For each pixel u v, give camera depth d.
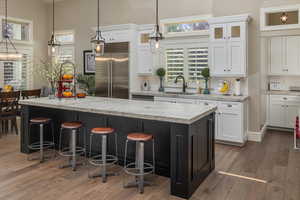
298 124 4.55
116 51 6.20
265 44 6.00
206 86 5.48
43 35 7.98
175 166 2.87
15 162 3.90
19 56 5.78
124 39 6.05
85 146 4.12
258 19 4.99
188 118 2.75
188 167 2.79
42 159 3.89
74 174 3.44
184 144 2.81
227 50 5.01
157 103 3.96
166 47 6.08
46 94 7.44
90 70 7.36
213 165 3.61
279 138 5.40
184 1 5.73
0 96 5.22
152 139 3.20
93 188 3.04
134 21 6.48
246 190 3.00
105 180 3.24
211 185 3.13
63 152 4.23
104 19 6.99
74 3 7.54
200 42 5.66
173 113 3.06
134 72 6.16
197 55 5.72
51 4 7.98
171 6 5.90
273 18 5.93
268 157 4.16
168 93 5.64
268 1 4.89
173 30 6.01
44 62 8.00
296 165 3.79
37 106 4.40
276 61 6.24
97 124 3.95
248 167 3.72
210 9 5.45
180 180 2.84
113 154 3.85
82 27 7.43
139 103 3.96
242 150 4.54
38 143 4.48
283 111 6.10
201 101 5.07
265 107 6.19
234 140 4.78
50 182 3.20
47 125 4.57
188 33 5.74
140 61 6.21
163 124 3.37
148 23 6.26
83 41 7.45
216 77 5.51
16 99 5.59
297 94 5.90
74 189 3.01
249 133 5.21
